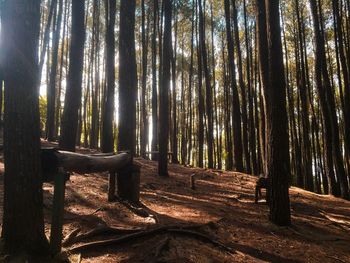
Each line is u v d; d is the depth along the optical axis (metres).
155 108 19.11
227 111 26.80
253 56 25.08
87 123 29.28
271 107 7.89
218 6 25.36
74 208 6.84
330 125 15.27
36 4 4.22
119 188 7.75
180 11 23.16
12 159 4.06
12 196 4.06
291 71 26.19
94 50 25.25
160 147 12.95
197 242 5.79
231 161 26.17
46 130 18.41
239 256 5.61
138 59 27.34
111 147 10.90
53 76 17.25
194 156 35.88
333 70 23.41
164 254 5.05
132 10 8.69
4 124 4.13
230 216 8.00
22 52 4.07
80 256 4.59
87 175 10.42
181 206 8.41
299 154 22.81
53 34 18.41
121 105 8.47
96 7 22.97
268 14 7.86
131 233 5.62
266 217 8.25
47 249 4.25
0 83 9.84
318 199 12.59
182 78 30.58
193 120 35.00
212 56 27.34
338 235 7.76
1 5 4.12
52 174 4.49
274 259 5.76
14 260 3.89
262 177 9.93
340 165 15.09
